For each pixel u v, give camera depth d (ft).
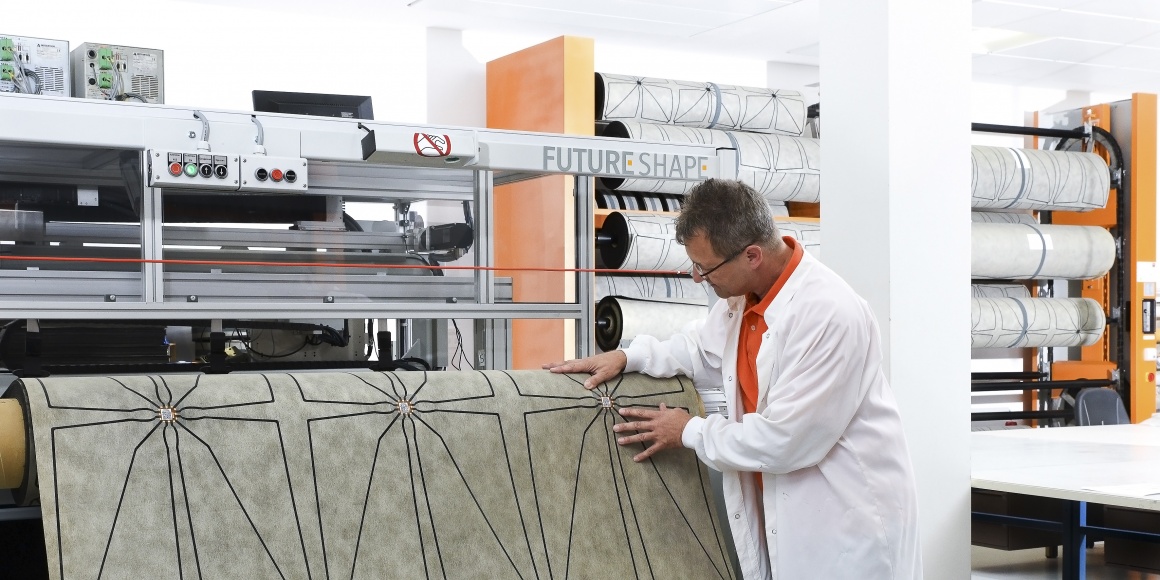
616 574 6.81
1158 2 20.06
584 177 11.72
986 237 20.04
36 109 8.26
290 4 19.71
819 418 6.50
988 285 22.17
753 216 6.66
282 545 5.95
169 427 5.91
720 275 6.84
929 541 10.30
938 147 10.21
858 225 10.20
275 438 6.15
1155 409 21.81
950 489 10.43
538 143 10.09
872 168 10.05
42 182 10.76
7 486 5.80
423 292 11.26
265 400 6.24
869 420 6.91
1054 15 21.01
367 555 6.15
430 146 9.46
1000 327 20.49
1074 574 11.35
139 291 9.89
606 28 21.93
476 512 6.56
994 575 14.15
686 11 20.68
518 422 6.91
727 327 7.43
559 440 7.00
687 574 7.02
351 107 12.64
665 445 7.20
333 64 20.80
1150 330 21.67
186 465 5.87
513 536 6.61
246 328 12.09
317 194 11.05
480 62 22.07
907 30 9.98
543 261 15.55
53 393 5.73
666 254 17.17
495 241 15.47
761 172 19.29
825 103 10.53
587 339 11.78
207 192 10.19
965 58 10.36
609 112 19.01
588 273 11.78
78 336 10.51
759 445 6.55
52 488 5.47
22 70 11.25
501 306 11.26
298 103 12.34
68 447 5.60
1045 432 15.42
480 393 6.91
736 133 19.62
